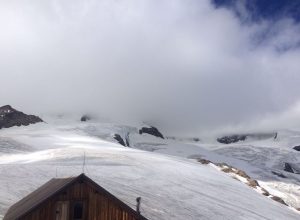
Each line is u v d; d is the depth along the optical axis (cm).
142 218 2641
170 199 6188
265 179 15450
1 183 5638
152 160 10488
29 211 2566
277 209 7738
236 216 6044
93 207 2677
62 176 6656
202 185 8200
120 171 7975
